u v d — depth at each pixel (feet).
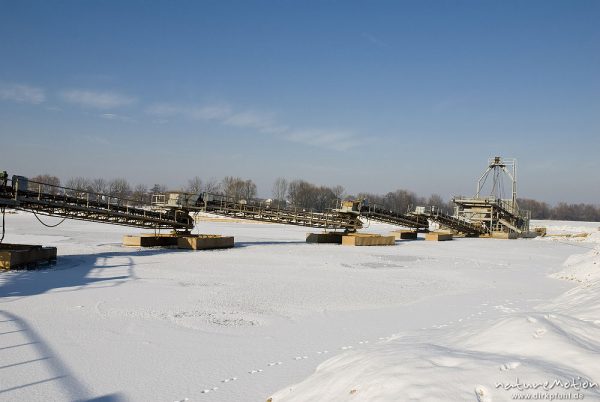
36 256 69.05
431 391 16.10
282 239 152.05
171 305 44.62
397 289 59.26
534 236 241.14
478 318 42.34
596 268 71.67
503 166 249.75
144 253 93.04
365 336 35.24
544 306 48.16
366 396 17.12
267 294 52.49
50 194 84.28
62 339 32.27
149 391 23.70
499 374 17.25
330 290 56.65
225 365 27.89
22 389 23.53
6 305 42.34
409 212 183.62
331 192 454.81
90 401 22.34
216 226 244.01
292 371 26.94
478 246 153.48
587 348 20.45
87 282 56.34
